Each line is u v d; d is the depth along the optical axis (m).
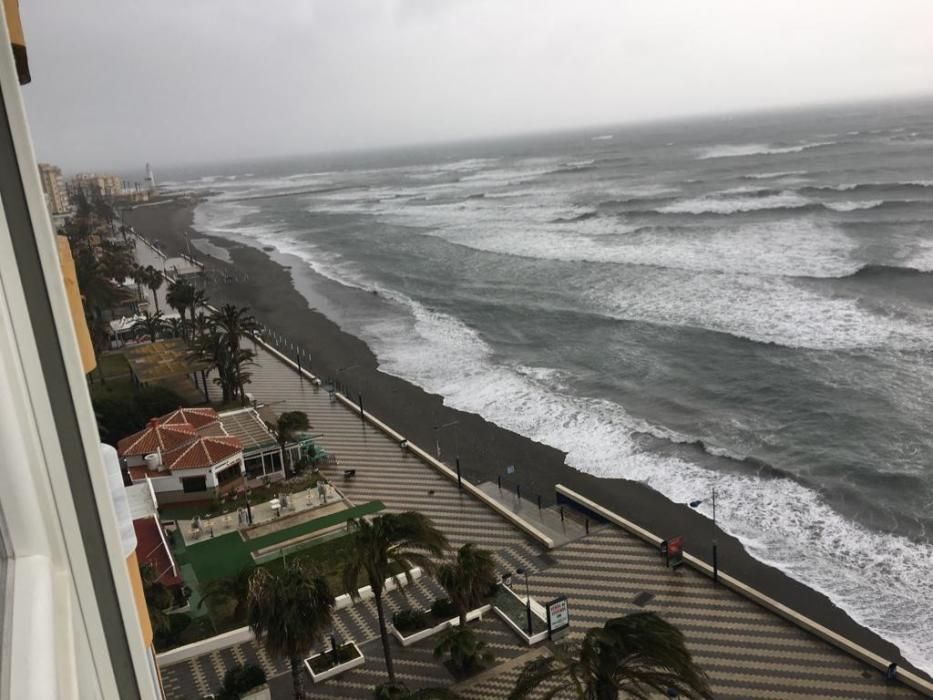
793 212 101.94
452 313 70.38
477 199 164.38
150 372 52.50
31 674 2.07
